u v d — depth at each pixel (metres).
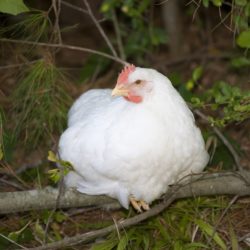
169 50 14.01
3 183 9.83
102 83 12.84
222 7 13.30
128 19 13.82
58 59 14.18
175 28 13.63
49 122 9.25
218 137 9.66
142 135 7.14
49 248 7.54
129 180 7.44
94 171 7.54
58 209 9.02
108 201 8.16
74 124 8.08
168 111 7.25
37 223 8.68
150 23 11.85
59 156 7.93
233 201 8.24
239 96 8.02
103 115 7.61
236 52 12.57
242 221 8.66
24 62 9.90
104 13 12.28
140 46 12.48
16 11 7.10
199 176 7.98
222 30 14.03
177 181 7.91
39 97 9.05
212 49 13.23
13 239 8.27
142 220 8.06
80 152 7.56
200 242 8.16
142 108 7.20
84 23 14.67
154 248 8.09
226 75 12.78
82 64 13.90
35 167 9.93
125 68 7.46
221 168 9.11
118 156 7.21
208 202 8.68
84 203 8.09
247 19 9.09
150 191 7.66
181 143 7.35
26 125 9.46
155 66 13.05
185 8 14.73
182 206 8.70
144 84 7.23
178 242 8.09
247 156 10.32
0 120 7.94
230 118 7.95
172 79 9.97
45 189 8.05
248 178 8.02
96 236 7.84
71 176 7.92
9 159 9.69
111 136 7.26
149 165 7.29
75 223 9.01
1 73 11.73
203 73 12.91
